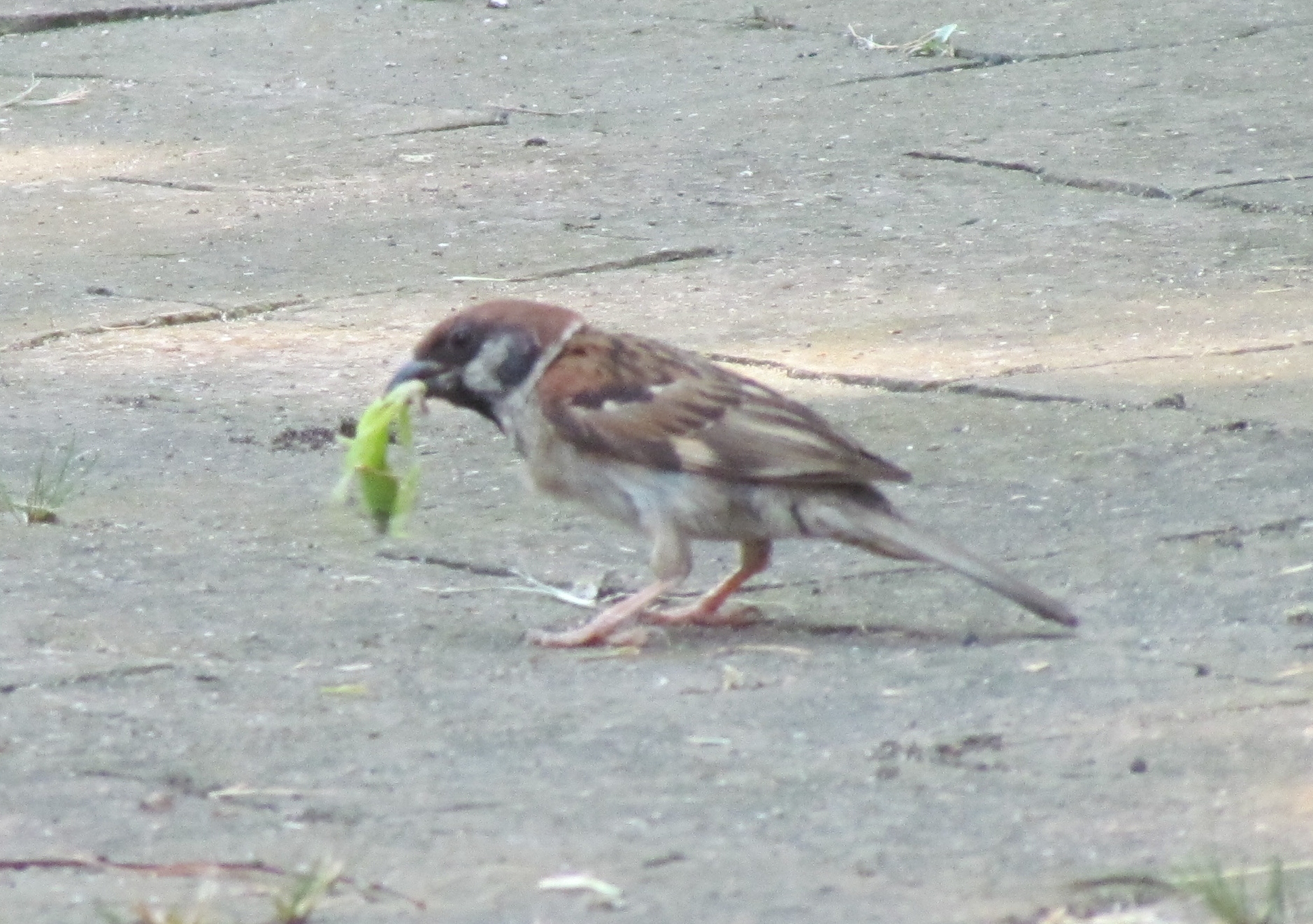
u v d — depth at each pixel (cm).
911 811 720
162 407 1288
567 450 935
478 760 779
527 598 987
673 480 917
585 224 1717
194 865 682
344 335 1445
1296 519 1040
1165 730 790
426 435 1246
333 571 1016
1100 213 1705
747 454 904
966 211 1727
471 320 949
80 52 2394
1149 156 1853
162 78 2281
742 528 920
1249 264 1550
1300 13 2367
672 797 739
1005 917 634
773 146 1947
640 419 918
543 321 945
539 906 648
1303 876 655
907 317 1449
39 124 2105
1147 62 2194
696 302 1502
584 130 2031
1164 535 1029
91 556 1029
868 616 953
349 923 638
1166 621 920
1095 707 818
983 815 715
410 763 776
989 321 1434
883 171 1853
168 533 1066
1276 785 732
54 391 1323
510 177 1870
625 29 2436
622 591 995
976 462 1160
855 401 1279
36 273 1603
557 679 876
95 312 1499
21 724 812
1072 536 1038
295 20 2519
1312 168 1794
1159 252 1592
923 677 864
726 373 936
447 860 685
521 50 2361
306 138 2028
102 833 710
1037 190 1783
